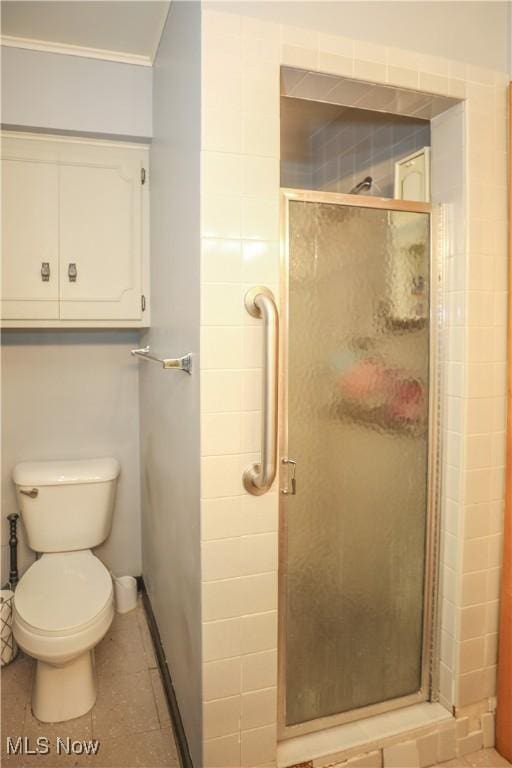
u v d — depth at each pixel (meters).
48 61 1.80
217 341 1.26
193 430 1.33
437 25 1.42
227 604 1.30
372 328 1.48
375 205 1.46
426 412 1.57
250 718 1.34
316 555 1.47
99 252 1.98
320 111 2.11
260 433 1.31
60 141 1.92
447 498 1.57
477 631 1.56
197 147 1.25
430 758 1.51
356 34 1.34
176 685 1.62
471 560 1.54
